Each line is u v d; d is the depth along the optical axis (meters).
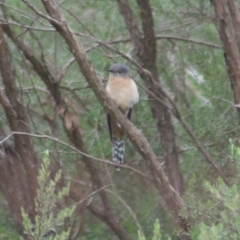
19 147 10.84
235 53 10.01
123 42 13.70
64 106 12.01
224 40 10.03
